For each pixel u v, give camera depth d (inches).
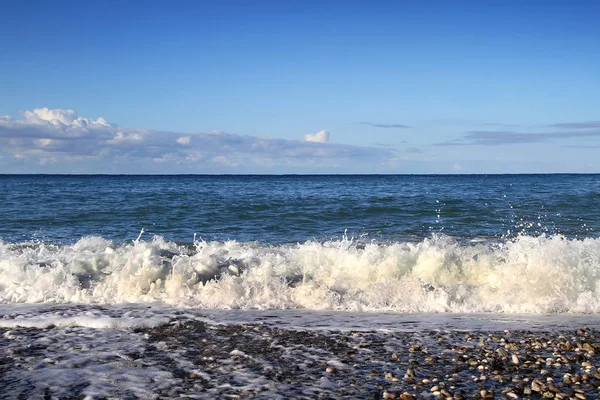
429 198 1062.4
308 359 191.5
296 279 327.6
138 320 243.6
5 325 236.1
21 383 165.3
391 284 308.0
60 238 561.3
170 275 317.7
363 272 335.9
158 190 1509.6
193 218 731.4
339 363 187.3
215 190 1515.7
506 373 178.5
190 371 177.8
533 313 273.3
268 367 182.4
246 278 314.7
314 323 245.0
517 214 767.7
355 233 600.7
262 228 643.5
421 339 219.0
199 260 330.6
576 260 319.0
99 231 613.3
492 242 525.0
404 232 606.9
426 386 166.4
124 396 155.7
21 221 690.8
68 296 297.1
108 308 273.1
